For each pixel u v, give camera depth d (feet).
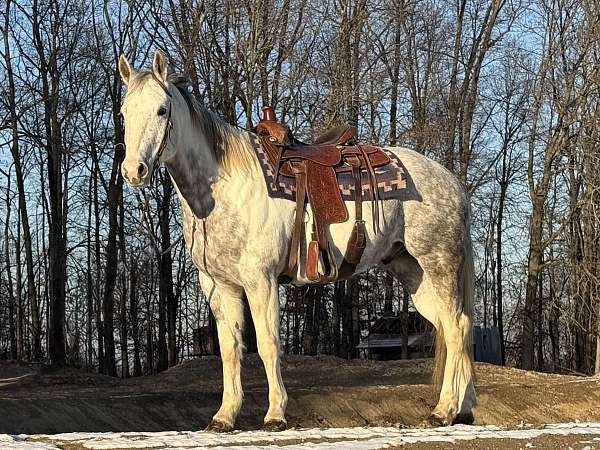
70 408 37.11
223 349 24.79
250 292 23.90
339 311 97.25
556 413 46.73
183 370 65.67
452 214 27.58
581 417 46.70
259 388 49.96
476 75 93.15
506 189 131.54
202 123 24.03
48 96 88.63
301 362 70.79
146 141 22.48
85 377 65.67
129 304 147.33
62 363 84.43
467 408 27.27
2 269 150.51
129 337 150.82
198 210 24.09
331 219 25.40
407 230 27.12
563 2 85.97
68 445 20.47
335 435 21.81
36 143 95.04
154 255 124.36
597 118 77.61
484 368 69.72
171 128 22.99
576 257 83.92
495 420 44.86
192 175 23.81
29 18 88.63
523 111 112.27
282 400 23.85
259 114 75.41
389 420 41.83
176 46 69.87
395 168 27.07
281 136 25.67
